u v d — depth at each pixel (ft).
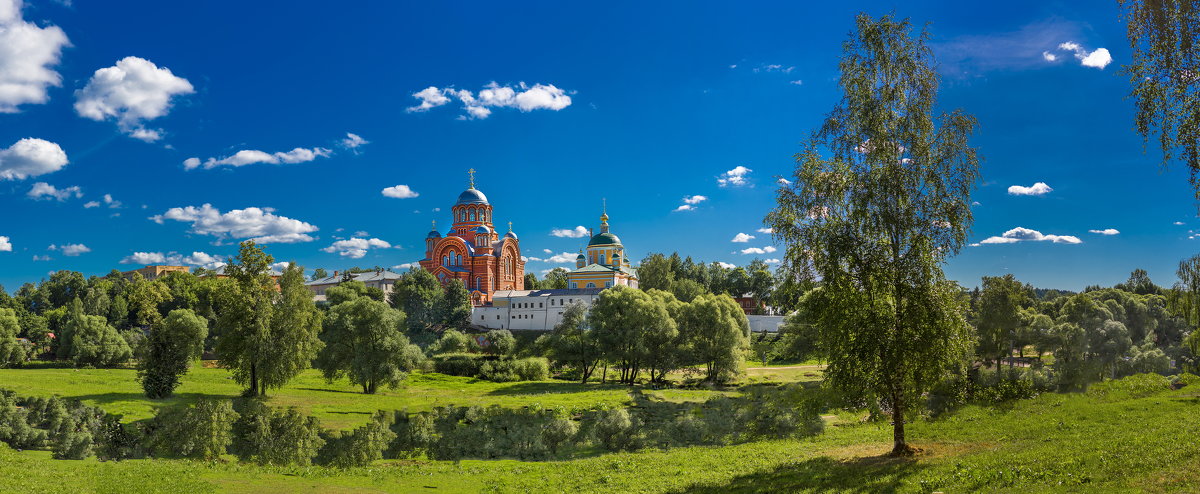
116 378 248.11
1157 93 65.57
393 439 159.84
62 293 522.88
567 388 267.59
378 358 244.22
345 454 137.80
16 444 133.28
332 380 250.57
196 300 454.40
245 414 169.78
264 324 208.33
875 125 90.27
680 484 92.17
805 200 92.99
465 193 570.87
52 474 95.30
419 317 458.09
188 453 136.67
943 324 88.94
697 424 159.74
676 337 301.02
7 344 282.36
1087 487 61.87
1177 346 282.77
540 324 472.44
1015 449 87.35
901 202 89.81
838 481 80.23
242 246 216.54
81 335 305.32
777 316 454.81
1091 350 250.16
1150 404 126.93
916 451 95.14
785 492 78.59
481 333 449.48
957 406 141.49
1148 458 68.18
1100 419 117.29
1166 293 228.84
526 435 159.84
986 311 239.91
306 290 221.05
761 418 157.89
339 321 252.21
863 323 90.63
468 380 297.94
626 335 288.10
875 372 92.94
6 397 179.32
